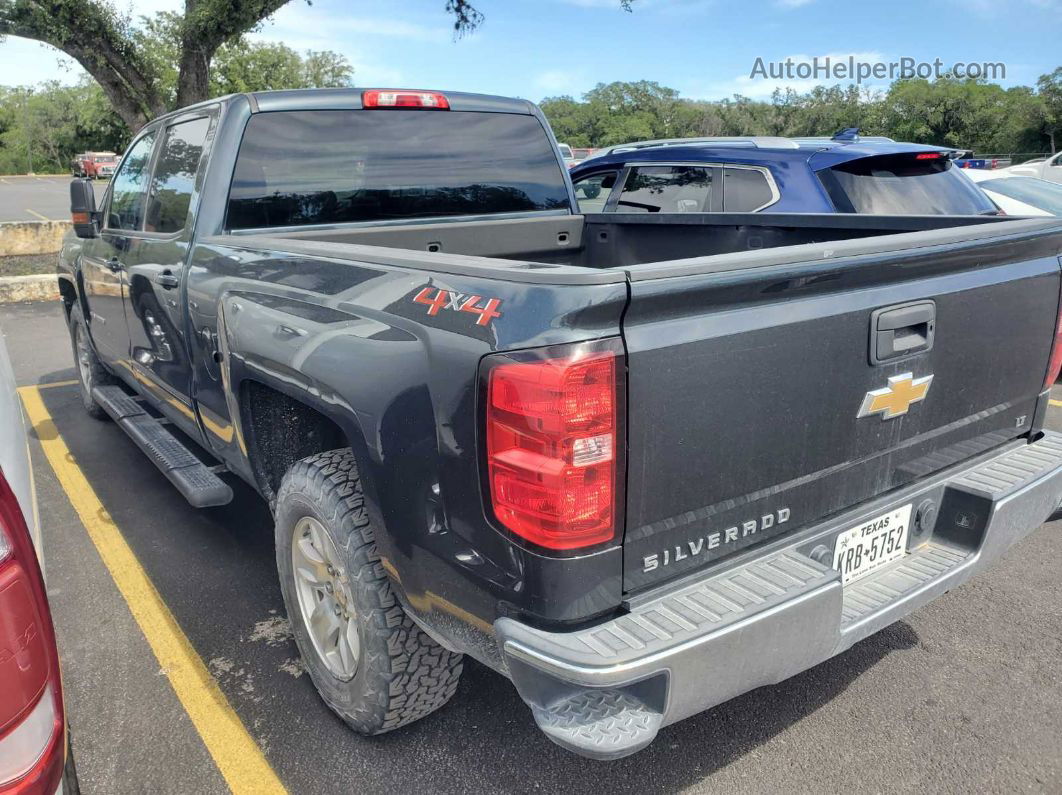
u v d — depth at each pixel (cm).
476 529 179
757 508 195
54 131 9369
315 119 336
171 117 380
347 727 255
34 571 147
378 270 215
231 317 276
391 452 195
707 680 172
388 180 354
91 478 466
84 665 289
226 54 2427
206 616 321
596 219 422
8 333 884
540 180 405
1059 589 336
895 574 232
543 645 167
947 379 230
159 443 382
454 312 181
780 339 186
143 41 1070
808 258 184
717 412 179
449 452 180
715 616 175
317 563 246
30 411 598
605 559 171
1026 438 274
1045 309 258
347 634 241
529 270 170
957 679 278
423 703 233
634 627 172
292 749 246
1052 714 259
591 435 162
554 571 167
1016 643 297
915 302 212
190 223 327
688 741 249
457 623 195
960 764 238
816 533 210
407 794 229
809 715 260
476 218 383
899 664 287
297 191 333
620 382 163
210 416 331
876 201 543
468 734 253
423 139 363
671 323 169
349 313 216
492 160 386
